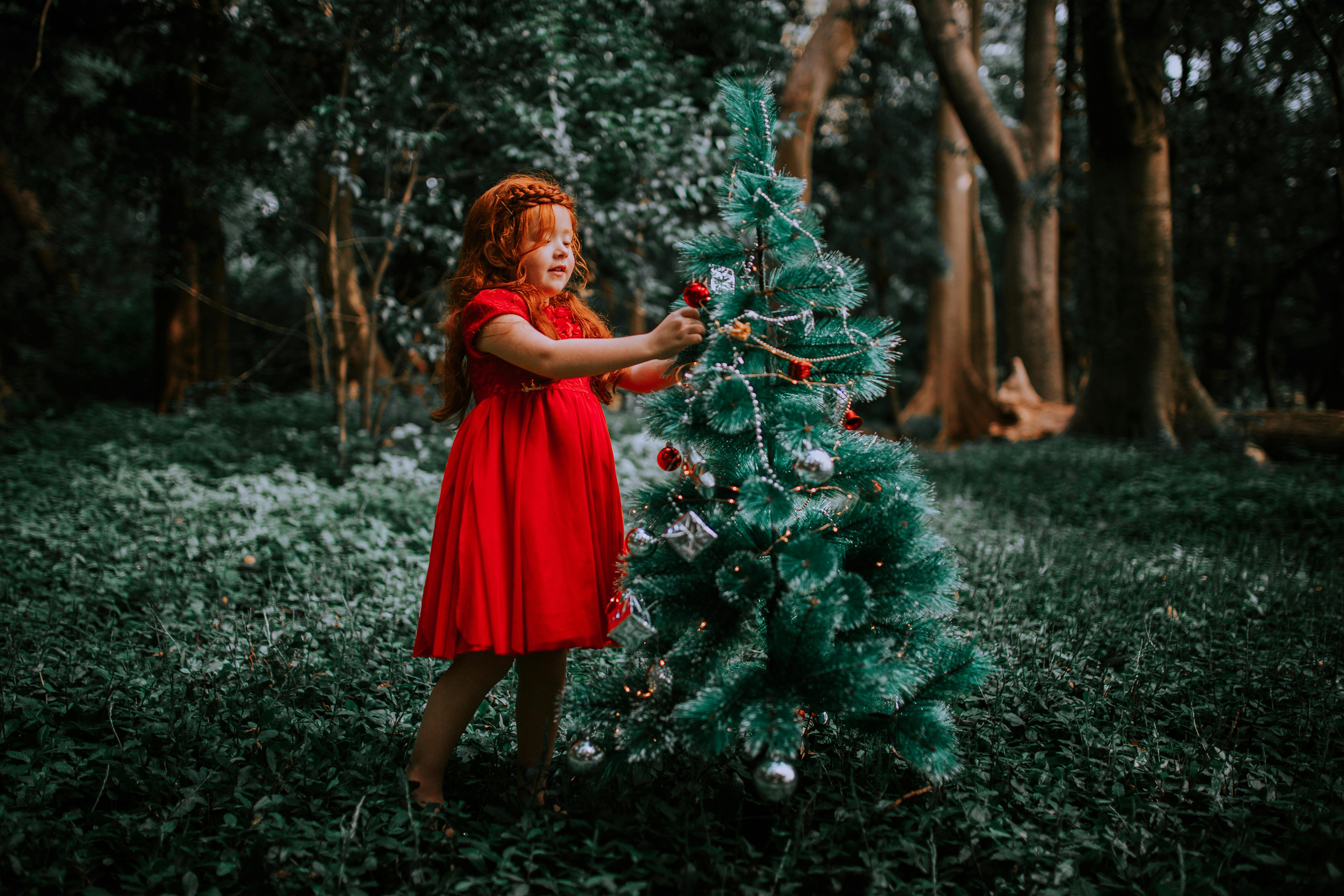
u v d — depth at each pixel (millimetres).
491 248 2277
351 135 6797
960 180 17594
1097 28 9625
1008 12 18188
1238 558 5074
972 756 2496
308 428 9039
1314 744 2639
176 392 11742
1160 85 10078
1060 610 4016
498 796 2295
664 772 2342
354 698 2928
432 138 7203
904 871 2029
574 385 2309
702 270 2189
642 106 8328
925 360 20594
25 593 3943
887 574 2158
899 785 2322
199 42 8984
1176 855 2059
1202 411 10273
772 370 2115
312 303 8570
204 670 2986
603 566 2258
